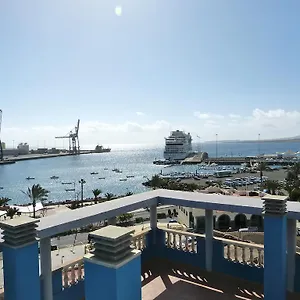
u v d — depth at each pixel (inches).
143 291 200.8
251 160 5059.1
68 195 2723.9
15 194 2837.1
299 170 2618.1
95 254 99.3
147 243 249.0
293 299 180.4
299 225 557.6
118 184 3280.0
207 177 3353.8
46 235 143.0
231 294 195.3
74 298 179.5
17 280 129.4
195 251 235.3
